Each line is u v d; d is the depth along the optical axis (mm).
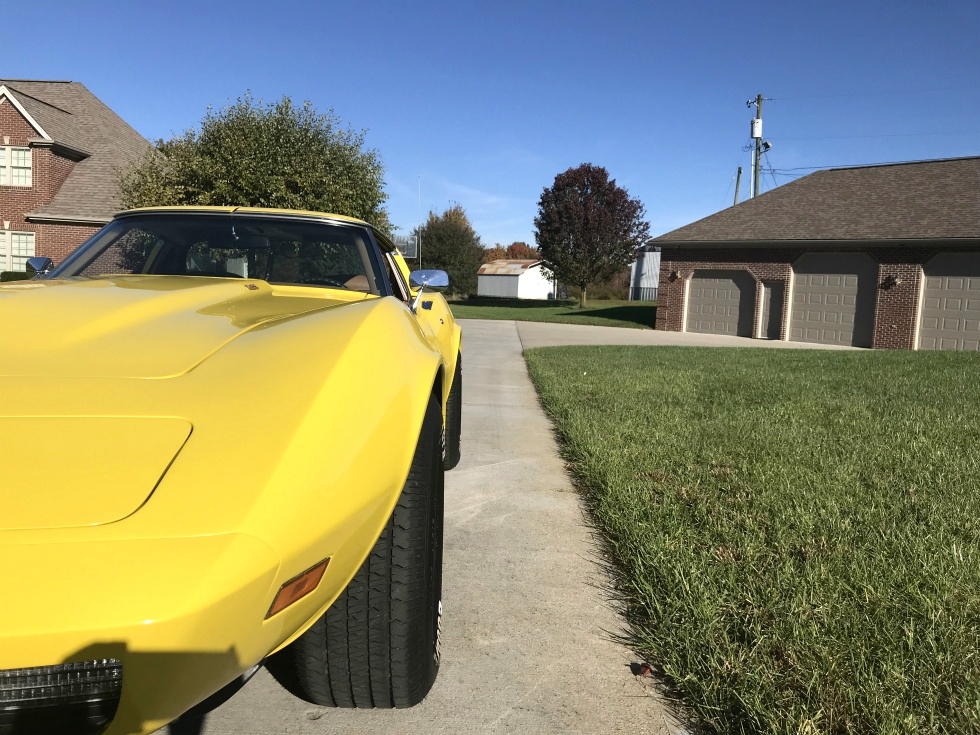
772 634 2225
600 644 2369
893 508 3455
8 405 1224
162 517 1035
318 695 1803
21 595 917
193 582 967
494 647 2332
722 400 6824
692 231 23469
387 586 1651
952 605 2408
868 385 8094
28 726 923
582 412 6070
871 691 1903
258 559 1033
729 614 2393
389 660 1699
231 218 2959
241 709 1937
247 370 1432
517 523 3562
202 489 1091
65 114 25516
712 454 4523
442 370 2299
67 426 1182
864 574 2641
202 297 2059
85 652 915
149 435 1183
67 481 1067
